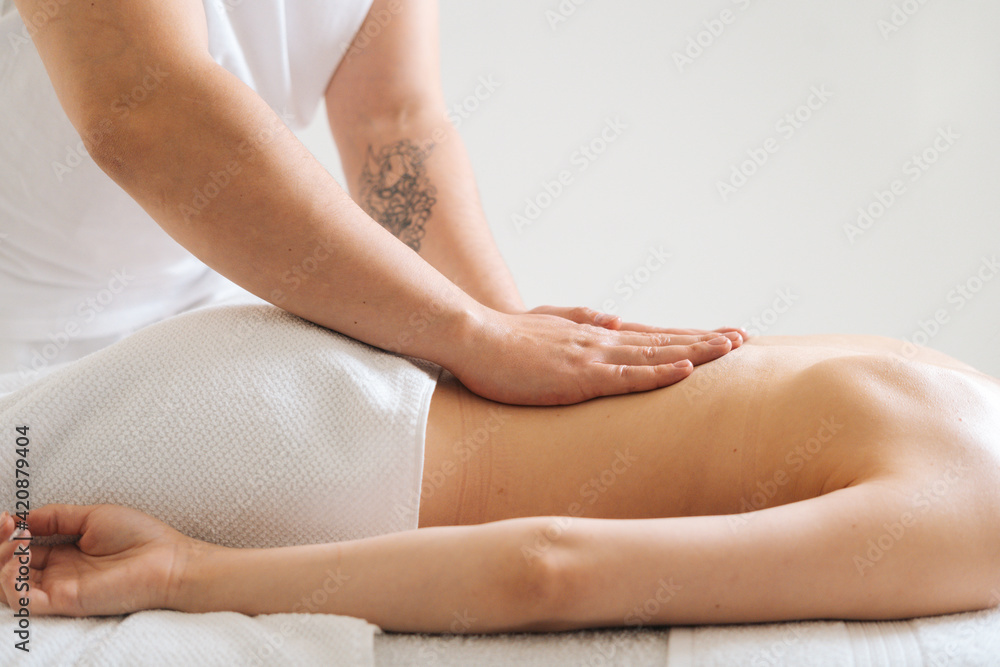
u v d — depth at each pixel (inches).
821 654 22.7
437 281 29.9
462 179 44.4
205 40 28.9
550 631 24.4
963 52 75.2
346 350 29.4
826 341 35.4
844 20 76.4
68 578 25.2
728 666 22.4
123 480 27.4
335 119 46.5
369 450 27.5
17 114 33.8
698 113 79.7
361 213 29.0
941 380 27.7
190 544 26.1
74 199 35.5
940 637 23.5
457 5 79.6
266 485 27.3
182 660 22.5
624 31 79.1
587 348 30.9
